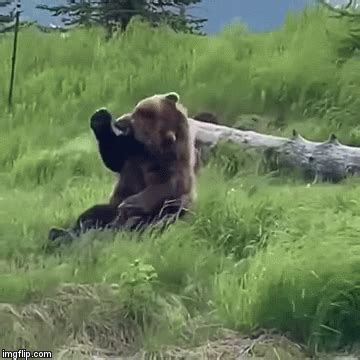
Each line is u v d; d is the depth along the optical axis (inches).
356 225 466.0
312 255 421.7
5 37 1037.2
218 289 436.5
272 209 519.8
